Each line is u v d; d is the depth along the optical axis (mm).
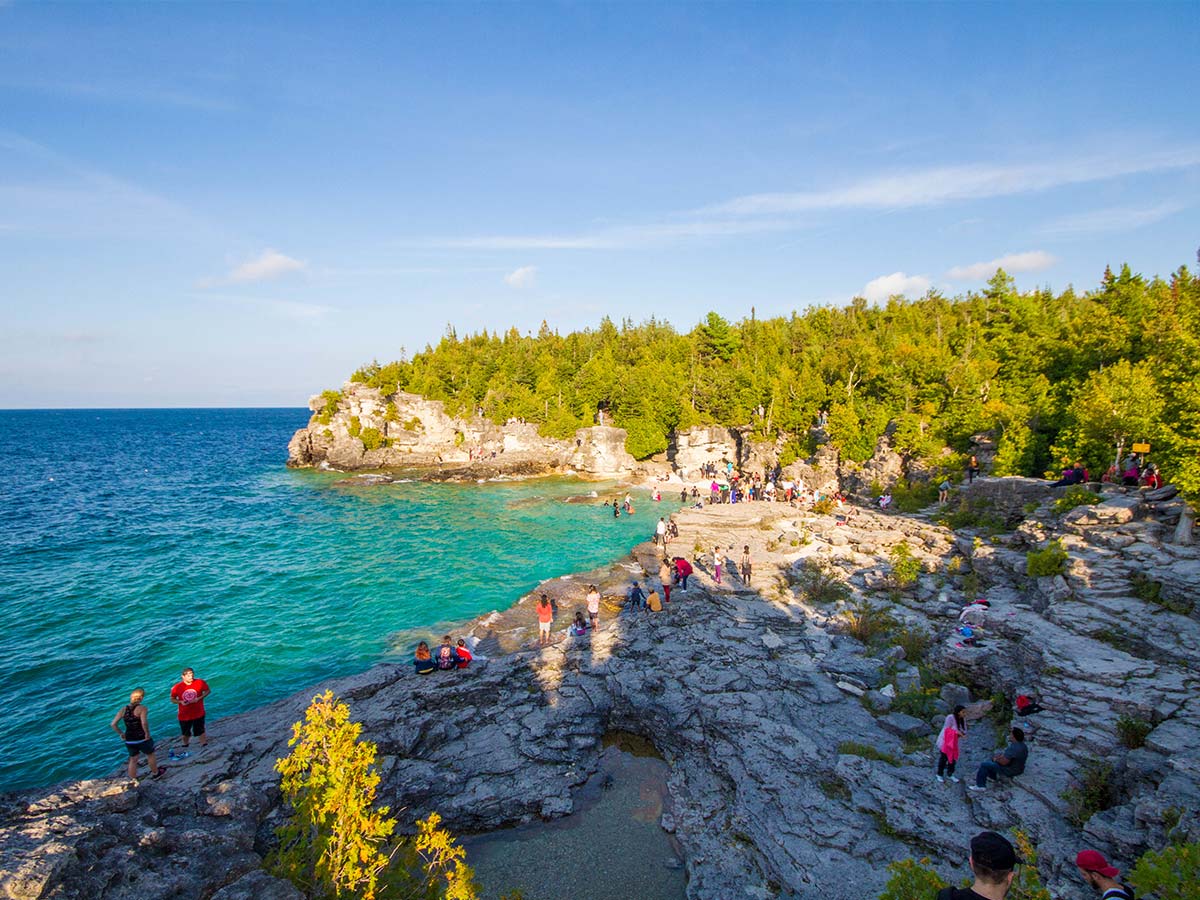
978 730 17609
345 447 93125
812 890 12688
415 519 56219
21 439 170125
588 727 20141
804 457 71750
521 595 34938
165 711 22328
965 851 12758
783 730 17938
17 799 12609
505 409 96000
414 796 16297
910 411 65062
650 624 27438
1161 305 48062
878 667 22188
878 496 53125
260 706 22625
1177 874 8188
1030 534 27984
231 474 90438
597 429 85000
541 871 14695
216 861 11547
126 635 29219
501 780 17312
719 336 105875
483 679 21734
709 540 43688
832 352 93375
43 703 22969
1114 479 32062
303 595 34906
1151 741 13805
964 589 27969
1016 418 43969
